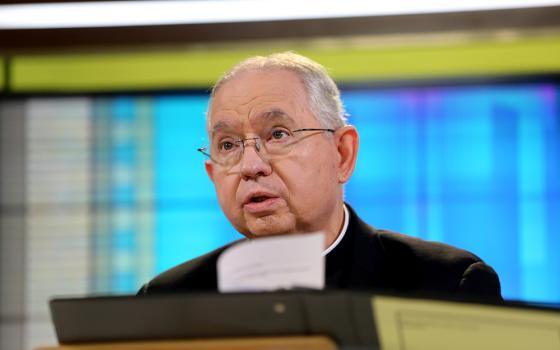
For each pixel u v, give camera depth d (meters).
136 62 9.70
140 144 9.54
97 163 9.59
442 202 9.17
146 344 3.51
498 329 3.43
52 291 9.52
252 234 5.07
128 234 9.47
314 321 3.44
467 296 3.47
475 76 9.21
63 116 9.67
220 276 3.55
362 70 9.46
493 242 9.10
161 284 5.51
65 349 3.55
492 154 9.17
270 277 3.52
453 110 9.24
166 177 9.48
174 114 9.54
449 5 9.28
